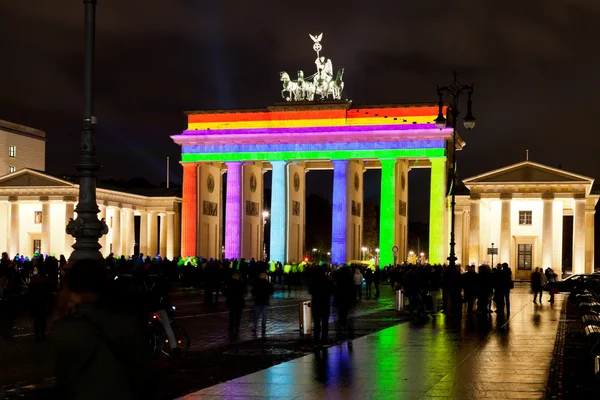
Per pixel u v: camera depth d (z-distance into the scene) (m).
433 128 110.81
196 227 117.44
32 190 123.38
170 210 138.25
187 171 118.31
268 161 116.50
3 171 143.00
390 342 33.62
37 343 33.47
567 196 106.94
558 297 76.81
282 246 114.81
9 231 124.88
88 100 29.30
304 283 94.94
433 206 110.81
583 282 67.12
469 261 108.88
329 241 198.25
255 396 20.31
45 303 33.69
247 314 51.38
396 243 113.12
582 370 24.92
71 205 122.00
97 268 9.72
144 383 9.24
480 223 110.94
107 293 9.70
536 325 42.78
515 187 108.19
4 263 43.31
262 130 116.19
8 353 30.25
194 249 117.06
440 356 28.58
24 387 22.42
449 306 51.03
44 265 49.59
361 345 32.47
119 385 8.98
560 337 35.81
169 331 28.41
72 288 9.62
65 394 8.93
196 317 47.12
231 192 116.94
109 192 128.12
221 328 40.72
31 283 33.97
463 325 42.69
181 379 23.36
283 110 116.31
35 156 153.00
